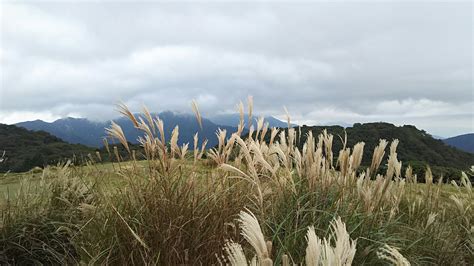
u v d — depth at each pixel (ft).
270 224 11.36
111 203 11.74
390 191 15.23
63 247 13.52
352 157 12.96
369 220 12.32
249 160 10.45
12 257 13.52
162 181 11.85
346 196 13.17
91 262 10.73
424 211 16.44
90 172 17.11
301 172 12.98
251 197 12.57
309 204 11.92
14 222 14.30
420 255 13.48
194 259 11.10
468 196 18.29
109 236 11.48
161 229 11.31
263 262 5.42
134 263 11.09
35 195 16.65
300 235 10.18
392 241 12.30
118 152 12.14
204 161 14.39
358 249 10.88
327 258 5.10
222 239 11.42
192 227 11.64
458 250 15.23
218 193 12.34
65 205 16.14
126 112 11.29
